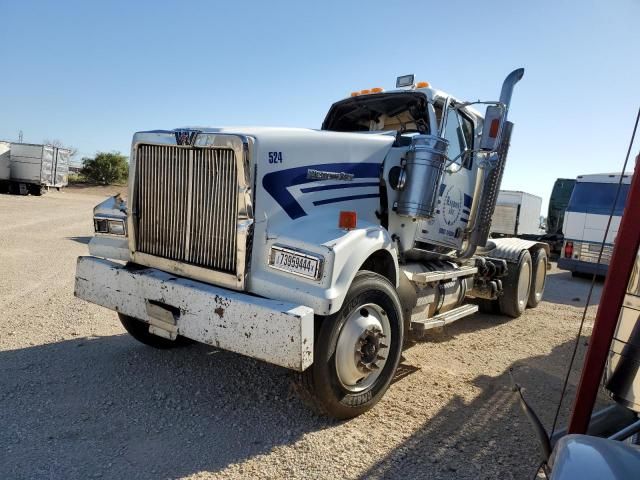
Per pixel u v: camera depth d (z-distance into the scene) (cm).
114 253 411
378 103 530
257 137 330
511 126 557
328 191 384
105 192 4472
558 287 1109
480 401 393
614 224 1181
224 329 315
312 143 372
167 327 346
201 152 344
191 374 408
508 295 699
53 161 3184
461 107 489
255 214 329
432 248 510
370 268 392
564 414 378
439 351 524
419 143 436
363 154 418
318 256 311
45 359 419
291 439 314
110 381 385
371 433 328
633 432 205
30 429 306
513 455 310
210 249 345
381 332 355
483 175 554
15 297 606
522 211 2011
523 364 497
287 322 290
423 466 292
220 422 332
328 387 323
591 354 196
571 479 140
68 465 272
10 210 1881
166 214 369
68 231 1346
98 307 587
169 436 310
